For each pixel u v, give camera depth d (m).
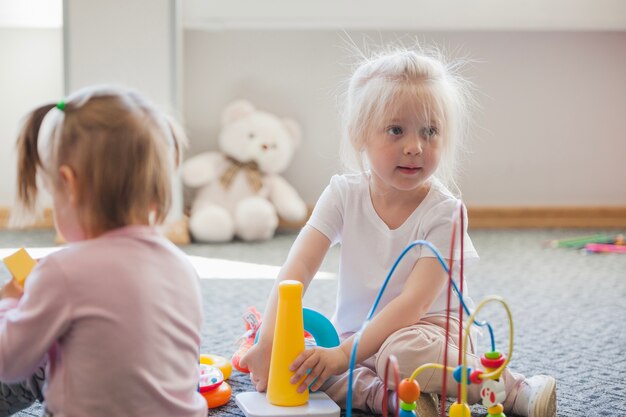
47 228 2.73
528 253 2.47
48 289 0.86
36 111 0.91
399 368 1.11
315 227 1.29
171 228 2.54
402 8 2.73
